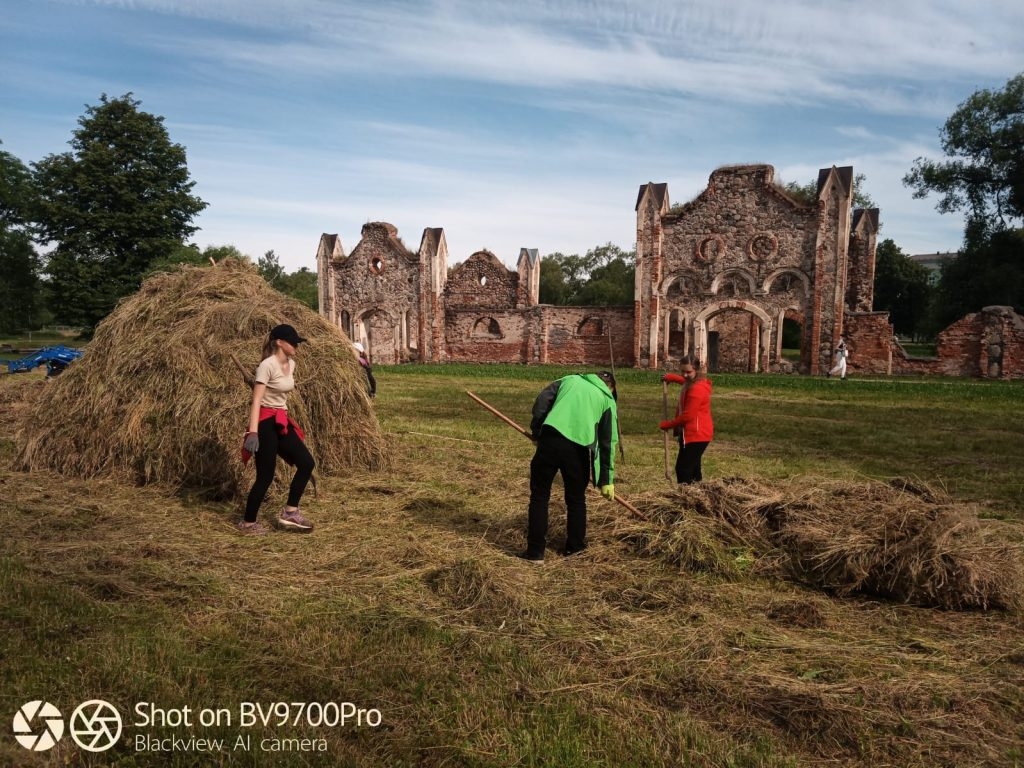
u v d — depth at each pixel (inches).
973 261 1560.0
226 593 171.5
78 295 1552.7
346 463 321.7
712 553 198.1
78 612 156.2
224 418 280.4
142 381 298.8
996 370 1117.7
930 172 1593.3
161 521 235.3
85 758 107.1
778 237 1195.9
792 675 137.3
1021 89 1465.3
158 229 1669.5
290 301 350.9
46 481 284.0
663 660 141.6
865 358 1182.3
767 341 1215.6
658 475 329.7
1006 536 226.8
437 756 109.4
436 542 219.0
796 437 464.1
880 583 182.1
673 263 1278.3
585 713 121.1
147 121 1663.4
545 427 207.6
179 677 129.8
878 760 110.0
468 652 143.5
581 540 211.5
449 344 1561.3
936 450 414.6
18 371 858.8
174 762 106.5
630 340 1406.3
